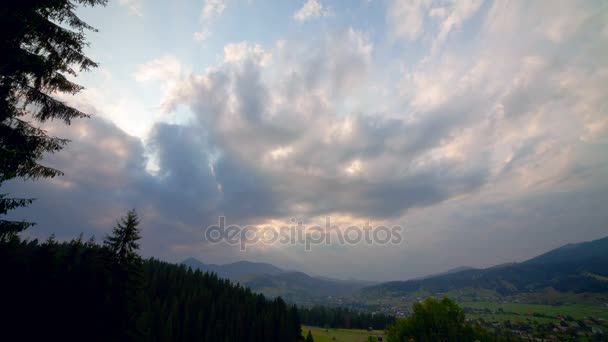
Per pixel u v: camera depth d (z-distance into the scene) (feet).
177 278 338.75
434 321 114.11
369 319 490.08
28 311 61.67
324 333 406.82
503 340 291.38
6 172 36.70
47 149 39.78
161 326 219.61
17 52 34.42
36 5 35.91
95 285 85.76
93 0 41.73
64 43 39.50
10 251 48.55
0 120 35.24
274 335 286.05
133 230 99.71
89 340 71.92
